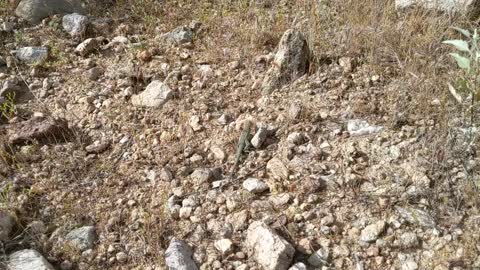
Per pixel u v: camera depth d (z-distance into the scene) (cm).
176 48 152
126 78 142
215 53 149
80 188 114
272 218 104
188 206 108
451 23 146
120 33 160
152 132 127
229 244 100
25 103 137
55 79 144
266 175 114
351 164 114
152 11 168
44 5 164
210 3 170
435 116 121
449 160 111
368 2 154
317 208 106
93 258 101
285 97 132
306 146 119
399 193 107
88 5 171
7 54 151
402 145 116
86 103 135
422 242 99
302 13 159
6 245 102
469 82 117
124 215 108
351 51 142
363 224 102
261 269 97
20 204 109
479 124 117
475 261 95
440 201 105
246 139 120
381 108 126
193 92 137
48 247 103
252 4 167
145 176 116
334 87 133
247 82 139
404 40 141
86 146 124
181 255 99
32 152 121
